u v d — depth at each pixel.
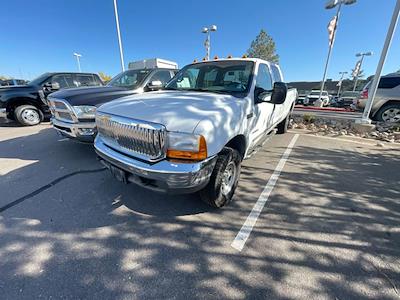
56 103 4.12
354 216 2.68
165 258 2.05
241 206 2.87
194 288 1.77
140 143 2.19
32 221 2.53
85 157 4.46
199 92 3.15
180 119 2.06
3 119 8.30
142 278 1.85
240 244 2.23
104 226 2.47
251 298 1.69
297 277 1.86
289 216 2.68
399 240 2.29
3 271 1.89
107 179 3.50
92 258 2.04
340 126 7.24
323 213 2.74
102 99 4.18
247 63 3.44
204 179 2.17
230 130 2.37
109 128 2.52
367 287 1.78
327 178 3.67
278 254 2.11
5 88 7.39
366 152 5.02
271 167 4.11
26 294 1.70
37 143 5.46
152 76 5.42
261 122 3.45
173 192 2.14
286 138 6.26
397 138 6.05
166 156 2.08
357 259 2.05
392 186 3.41
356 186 3.41
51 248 2.15
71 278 1.84
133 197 3.01
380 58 6.28
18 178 3.54
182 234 2.36
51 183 3.38
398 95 7.15
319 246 2.21
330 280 1.84
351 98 22.00
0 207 2.78
